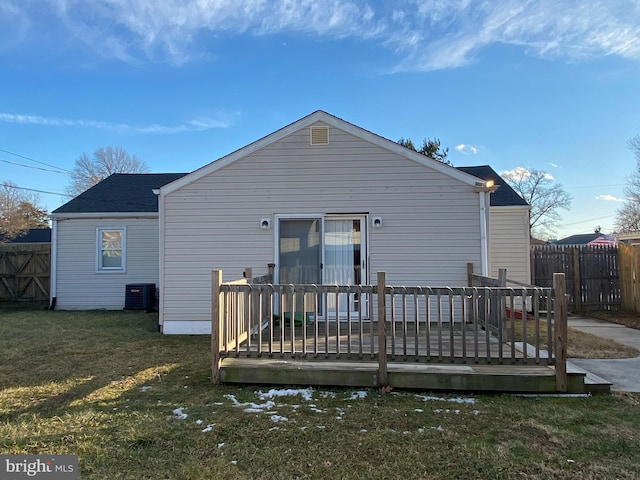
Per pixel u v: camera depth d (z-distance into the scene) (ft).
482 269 24.20
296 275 25.11
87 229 38.47
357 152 24.91
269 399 13.14
